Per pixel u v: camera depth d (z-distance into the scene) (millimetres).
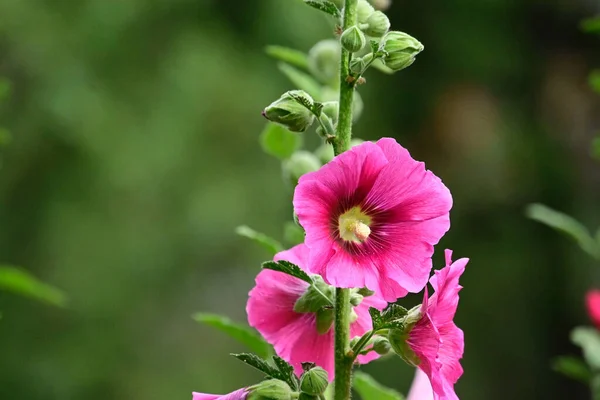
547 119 5918
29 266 4234
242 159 4371
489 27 5723
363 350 1668
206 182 4316
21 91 4211
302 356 1712
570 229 2223
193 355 4477
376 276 1639
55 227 4230
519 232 5828
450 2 5664
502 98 5824
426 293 1635
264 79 4441
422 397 1808
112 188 4246
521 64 5762
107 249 4258
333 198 1640
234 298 4578
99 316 4281
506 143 5812
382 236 1651
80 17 4266
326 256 1632
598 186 5945
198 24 4426
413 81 5582
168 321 4422
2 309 4254
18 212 4242
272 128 1985
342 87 1651
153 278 4316
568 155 5934
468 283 5711
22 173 4246
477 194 5832
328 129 1660
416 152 5688
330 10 1675
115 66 4277
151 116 4277
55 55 4215
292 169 1960
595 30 2170
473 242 5805
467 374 5582
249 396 1641
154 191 4273
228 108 4340
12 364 4211
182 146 4281
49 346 4262
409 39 1654
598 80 2312
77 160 4242
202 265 4391
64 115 4184
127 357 4320
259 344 1916
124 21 4293
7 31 4188
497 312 5711
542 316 5750
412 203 1649
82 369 4250
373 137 5367
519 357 5676
